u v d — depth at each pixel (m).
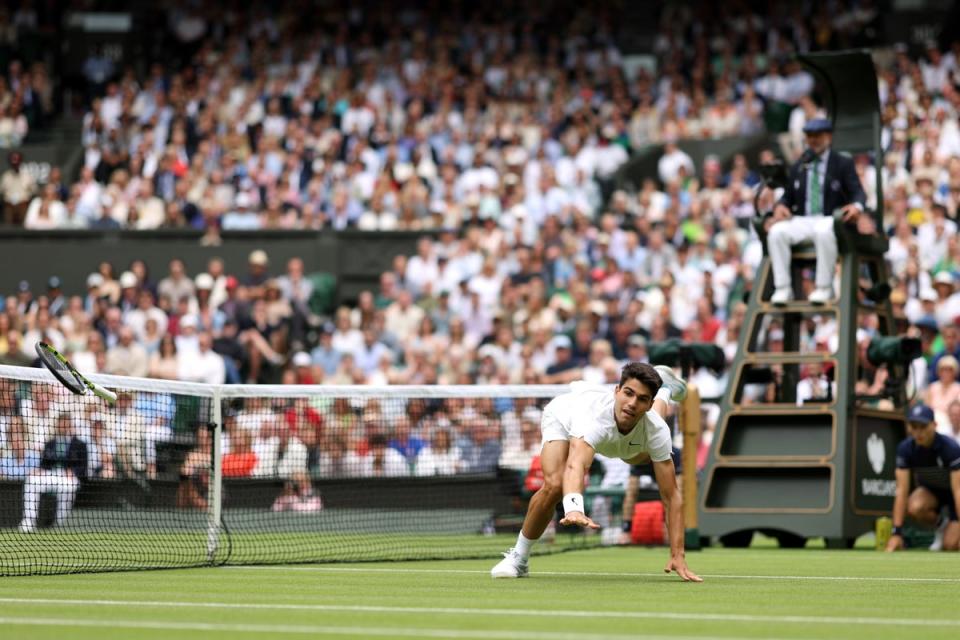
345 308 80.06
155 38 114.75
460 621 22.81
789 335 52.81
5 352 78.75
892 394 53.06
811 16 110.94
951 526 49.09
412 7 116.12
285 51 110.25
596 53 109.62
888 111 90.50
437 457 59.84
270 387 42.62
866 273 59.22
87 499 53.25
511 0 115.50
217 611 24.55
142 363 76.44
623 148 96.25
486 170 92.62
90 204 94.50
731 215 84.38
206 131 101.62
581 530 55.28
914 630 21.78
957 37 105.50
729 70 105.44
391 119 101.94
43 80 108.25
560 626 22.09
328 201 93.25
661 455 30.66
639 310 74.88
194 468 55.19
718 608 25.44
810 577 34.34
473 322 79.88
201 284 81.69
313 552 43.81
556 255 82.12
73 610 24.66
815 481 50.38
